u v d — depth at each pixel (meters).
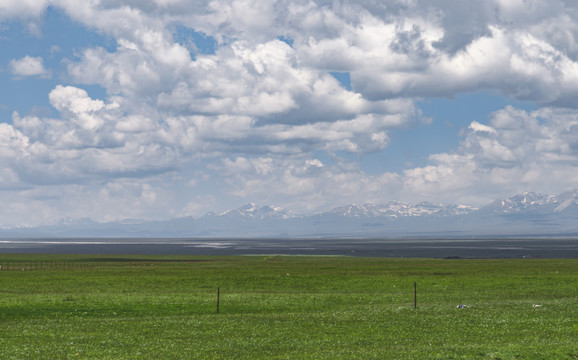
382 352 32.47
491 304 56.19
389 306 55.53
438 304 56.97
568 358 30.59
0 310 53.16
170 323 44.38
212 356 32.03
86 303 57.69
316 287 81.62
